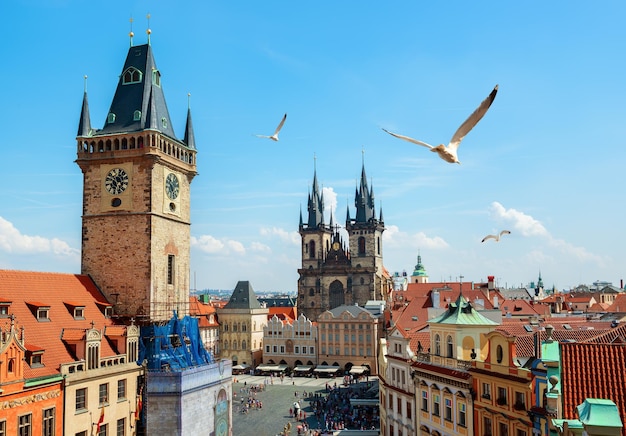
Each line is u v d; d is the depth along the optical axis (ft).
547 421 131.13
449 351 218.79
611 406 82.94
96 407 226.58
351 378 588.91
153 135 291.17
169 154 307.37
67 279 272.72
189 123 332.60
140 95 310.04
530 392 162.50
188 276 324.19
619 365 118.73
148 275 287.07
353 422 383.04
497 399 179.93
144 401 255.70
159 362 268.00
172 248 309.01
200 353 310.65
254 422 408.46
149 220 289.33
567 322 263.49
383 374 293.84
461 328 214.07
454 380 204.54
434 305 438.40
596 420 80.89
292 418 416.67
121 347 249.55
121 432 242.17
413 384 242.17
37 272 255.50
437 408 219.82
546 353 140.46
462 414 200.44
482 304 418.51
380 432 305.53
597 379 117.60
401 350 262.88
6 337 188.24
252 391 533.55
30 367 202.39
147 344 275.80
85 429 219.61
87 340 225.35
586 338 203.21
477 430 190.39
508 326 226.17
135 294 287.07
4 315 215.31
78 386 217.56
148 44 318.86
